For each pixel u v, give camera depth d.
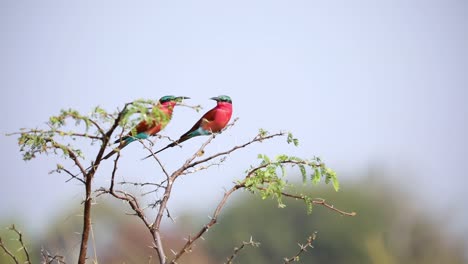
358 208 34.03
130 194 8.44
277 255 33.84
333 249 33.94
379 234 33.88
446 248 32.69
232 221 33.44
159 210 8.60
